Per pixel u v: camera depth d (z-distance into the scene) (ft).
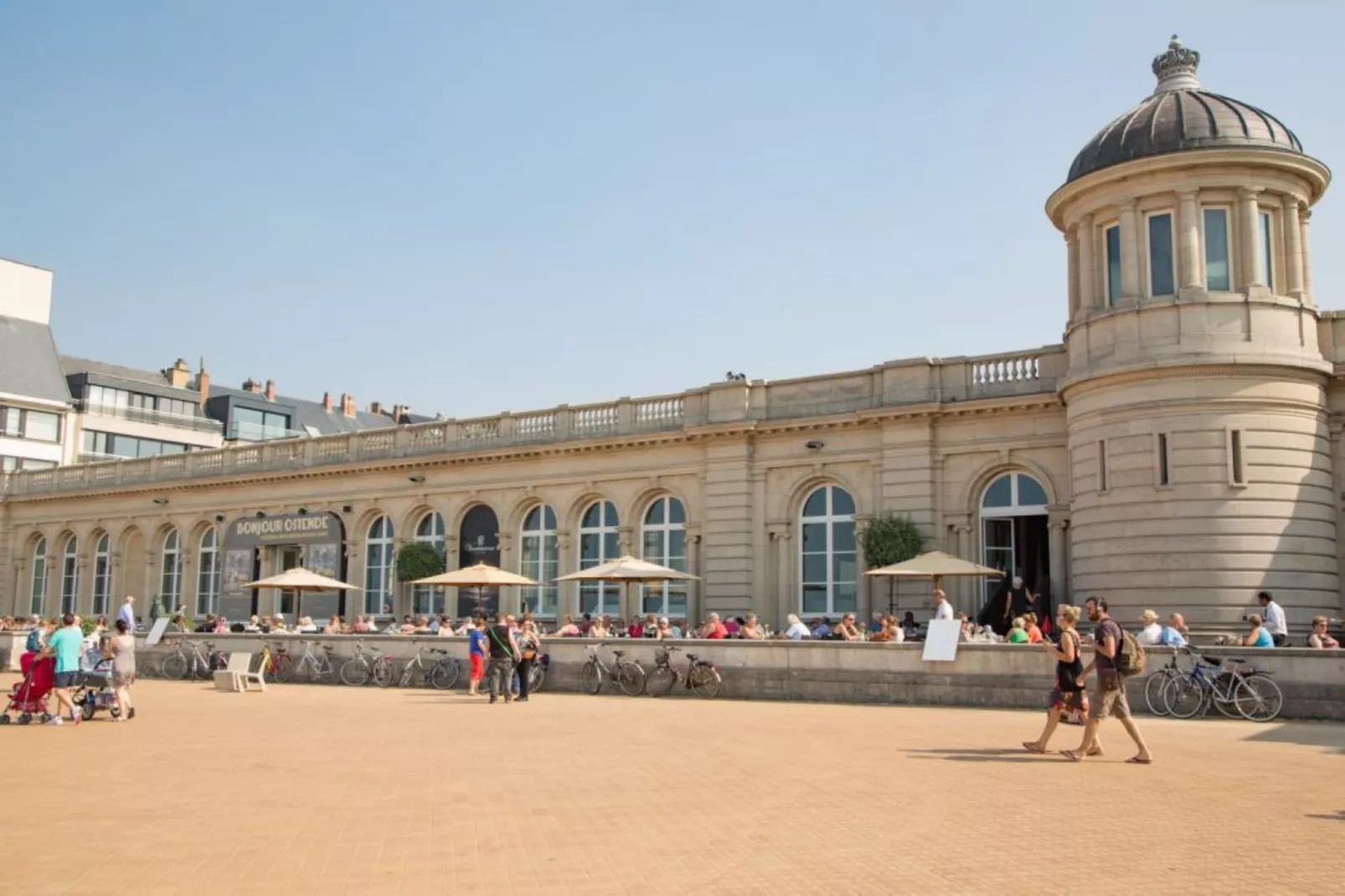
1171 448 78.79
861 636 83.61
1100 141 86.22
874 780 41.83
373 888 27.30
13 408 203.41
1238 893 26.22
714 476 107.14
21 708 65.05
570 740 54.80
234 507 149.48
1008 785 40.32
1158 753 48.47
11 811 37.35
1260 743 51.49
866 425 99.55
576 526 118.93
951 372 96.12
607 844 31.71
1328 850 30.32
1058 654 47.93
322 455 141.08
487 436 126.00
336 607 133.49
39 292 217.36
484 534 125.70
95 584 167.43
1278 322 79.66
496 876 28.32
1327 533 79.71
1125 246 83.05
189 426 235.81
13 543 177.58
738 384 106.42
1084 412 84.12
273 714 69.87
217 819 35.83
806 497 104.12
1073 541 85.56
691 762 46.88
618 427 115.65
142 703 79.41
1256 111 83.87
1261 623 71.56
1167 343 79.77
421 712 70.69
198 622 141.49
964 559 93.35
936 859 29.45
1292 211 82.48
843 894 26.27
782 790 39.70
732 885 27.14
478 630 86.53
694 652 79.00
